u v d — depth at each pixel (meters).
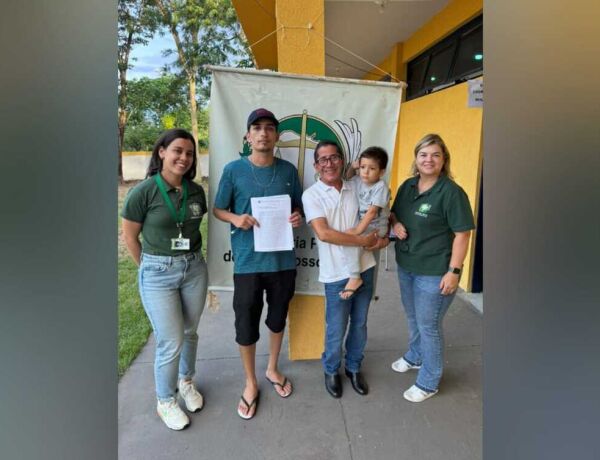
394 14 5.32
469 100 3.79
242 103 2.37
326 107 2.43
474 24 4.62
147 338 3.39
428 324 2.36
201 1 13.68
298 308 2.85
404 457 2.07
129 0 13.08
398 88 2.44
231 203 2.27
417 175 2.34
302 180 2.48
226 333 3.39
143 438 2.20
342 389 2.58
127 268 5.88
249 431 2.25
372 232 2.30
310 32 2.55
